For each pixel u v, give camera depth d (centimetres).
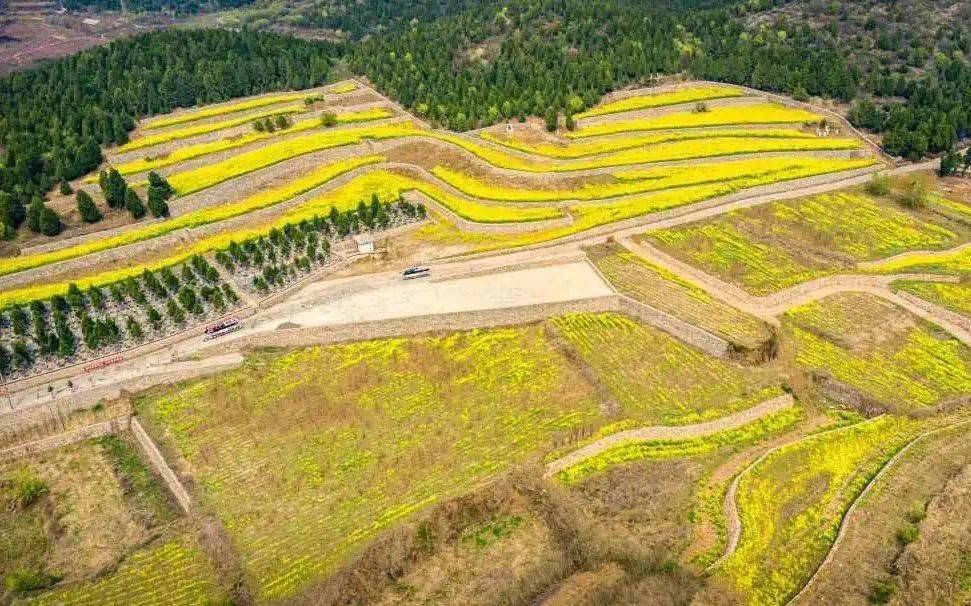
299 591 6241
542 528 6756
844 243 11031
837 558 6084
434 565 6506
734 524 6500
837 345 8831
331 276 10675
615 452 7375
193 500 7238
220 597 6238
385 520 6812
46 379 8738
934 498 6619
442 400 8262
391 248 11294
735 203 11988
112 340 9125
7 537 7119
